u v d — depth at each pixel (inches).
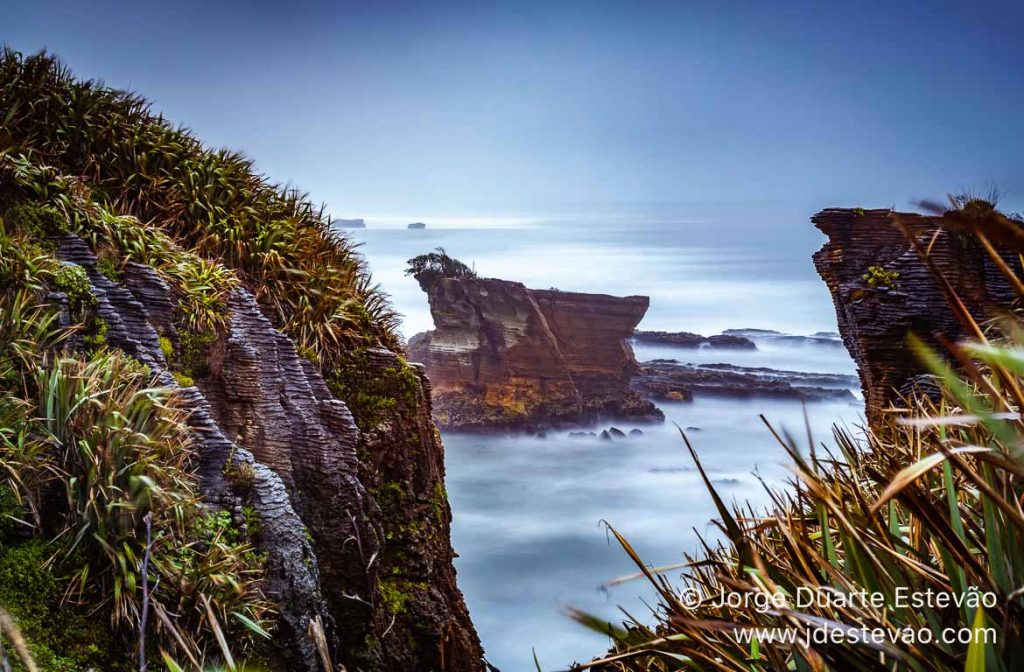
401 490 354.0
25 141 331.9
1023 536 59.3
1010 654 53.1
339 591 315.6
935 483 93.9
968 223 36.5
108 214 311.4
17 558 207.3
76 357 247.8
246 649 235.3
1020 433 45.4
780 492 101.3
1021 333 44.3
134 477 217.5
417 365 378.3
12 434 221.5
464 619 388.2
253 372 316.8
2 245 258.5
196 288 313.9
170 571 222.7
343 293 375.2
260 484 271.4
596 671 91.9
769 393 2292.1
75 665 197.6
